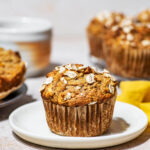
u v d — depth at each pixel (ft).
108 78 1.53
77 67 1.57
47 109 1.54
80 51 2.88
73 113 1.49
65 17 3.34
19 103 1.89
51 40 2.27
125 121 1.61
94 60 2.50
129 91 1.77
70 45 3.10
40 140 1.47
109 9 3.33
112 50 2.15
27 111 1.67
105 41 2.21
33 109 1.69
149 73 2.15
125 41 2.11
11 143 1.54
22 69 1.85
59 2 3.28
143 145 1.52
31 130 1.56
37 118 1.64
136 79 2.12
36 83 2.16
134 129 1.51
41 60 2.21
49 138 1.46
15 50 2.14
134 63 2.12
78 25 3.37
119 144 1.51
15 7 3.23
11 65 1.84
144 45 2.09
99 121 1.51
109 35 2.20
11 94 1.85
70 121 1.50
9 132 1.63
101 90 1.50
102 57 2.51
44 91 1.53
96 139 1.45
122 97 1.77
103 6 3.32
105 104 1.50
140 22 2.49
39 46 2.17
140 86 1.77
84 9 3.33
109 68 2.23
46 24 2.28
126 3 3.30
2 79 1.74
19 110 1.65
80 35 3.41
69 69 1.55
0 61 1.83
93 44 2.53
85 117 1.49
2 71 1.78
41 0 3.25
